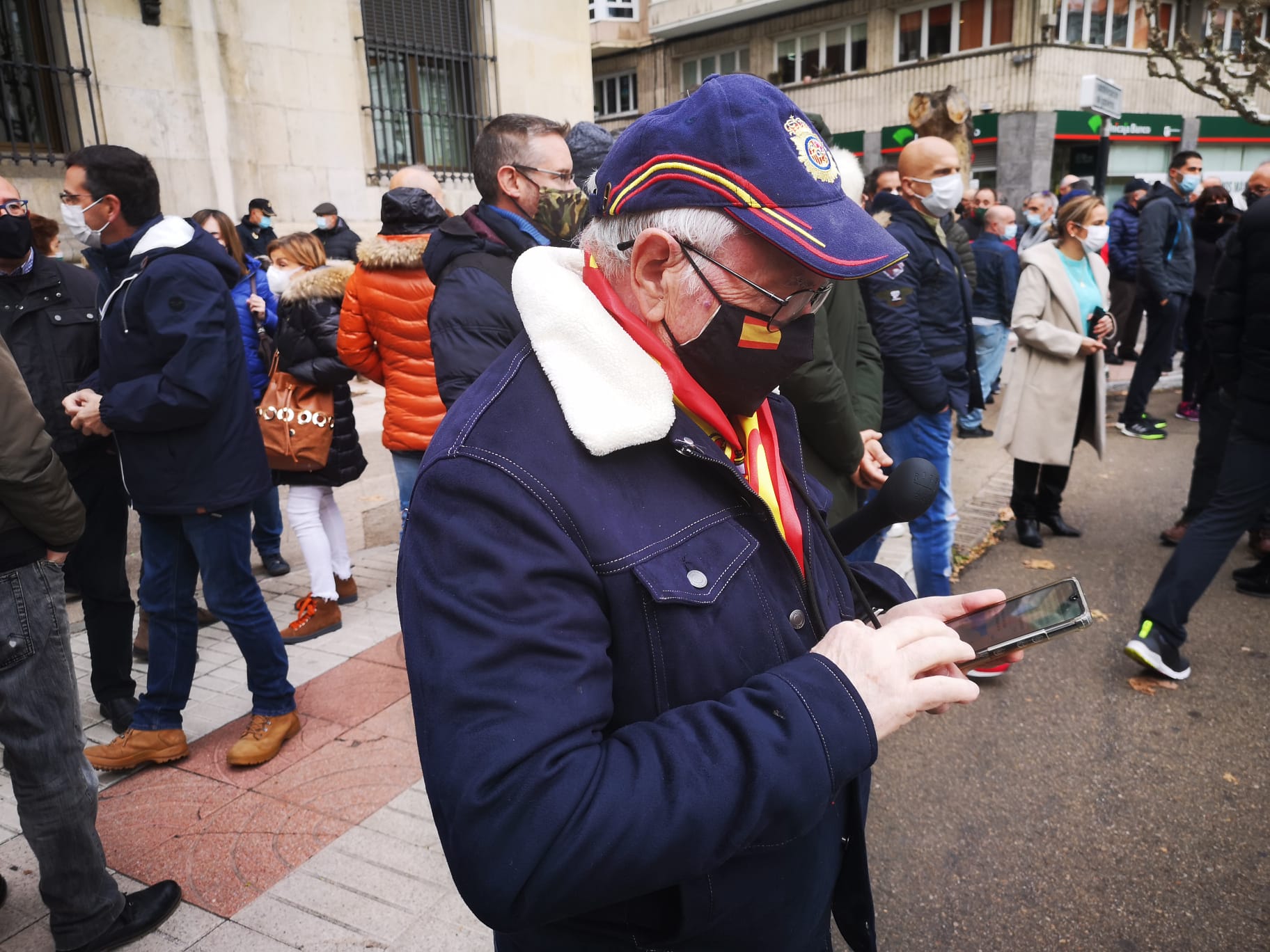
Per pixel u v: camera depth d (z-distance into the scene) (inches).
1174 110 858.1
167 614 111.4
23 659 76.1
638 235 38.6
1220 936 87.2
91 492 117.6
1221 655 144.4
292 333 145.8
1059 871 96.6
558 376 37.1
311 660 142.9
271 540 181.0
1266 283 122.2
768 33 930.1
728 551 39.0
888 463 119.1
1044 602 45.5
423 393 131.8
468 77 370.0
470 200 375.9
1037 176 783.1
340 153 328.5
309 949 83.1
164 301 101.1
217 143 291.1
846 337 116.3
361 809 104.0
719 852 33.3
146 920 84.9
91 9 261.0
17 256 112.6
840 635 38.4
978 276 278.4
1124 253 373.7
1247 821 103.7
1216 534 130.2
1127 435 286.5
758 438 44.6
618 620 36.9
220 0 290.0
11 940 85.7
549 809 31.9
